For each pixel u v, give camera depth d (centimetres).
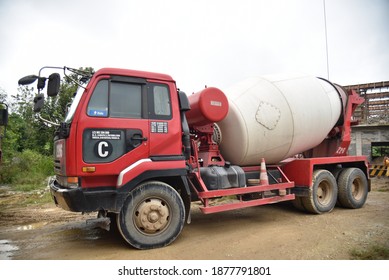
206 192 527
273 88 665
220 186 559
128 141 462
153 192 478
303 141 692
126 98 474
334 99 757
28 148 2036
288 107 655
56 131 507
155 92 496
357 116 1942
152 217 471
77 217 748
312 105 692
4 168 1531
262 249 471
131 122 467
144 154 473
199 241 515
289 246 480
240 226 610
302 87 700
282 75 711
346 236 521
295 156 800
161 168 479
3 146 1658
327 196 723
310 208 686
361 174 783
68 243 527
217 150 611
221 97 565
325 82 782
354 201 758
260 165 670
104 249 485
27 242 541
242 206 571
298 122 663
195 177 552
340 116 788
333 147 806
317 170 717
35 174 1567
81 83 514
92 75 470
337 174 773
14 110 2252
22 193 1188
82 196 433
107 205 456
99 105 452
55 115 595
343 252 447
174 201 492
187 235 550
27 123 2141
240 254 452
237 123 607
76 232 600
